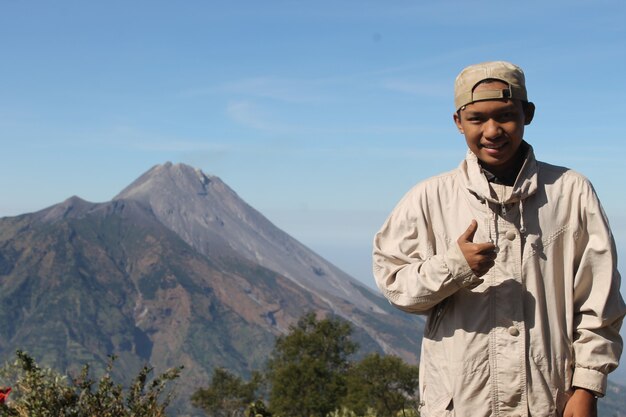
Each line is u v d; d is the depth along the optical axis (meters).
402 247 3.27
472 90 3.06
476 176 3.14
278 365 58.41
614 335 3.07
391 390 46.47
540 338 3.00
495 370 3.00
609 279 3.03
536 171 3.12
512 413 2.99
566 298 3.08
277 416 6.21
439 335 3.13
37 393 5.03
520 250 3.05
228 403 53.97
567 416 3.00
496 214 3.10
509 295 3.02
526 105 3.15
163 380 5.30
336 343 58.50
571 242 3.10
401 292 3.14
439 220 3.22
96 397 5.14
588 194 3.11
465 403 3.03
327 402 49.31
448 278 2.96
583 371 3.01
